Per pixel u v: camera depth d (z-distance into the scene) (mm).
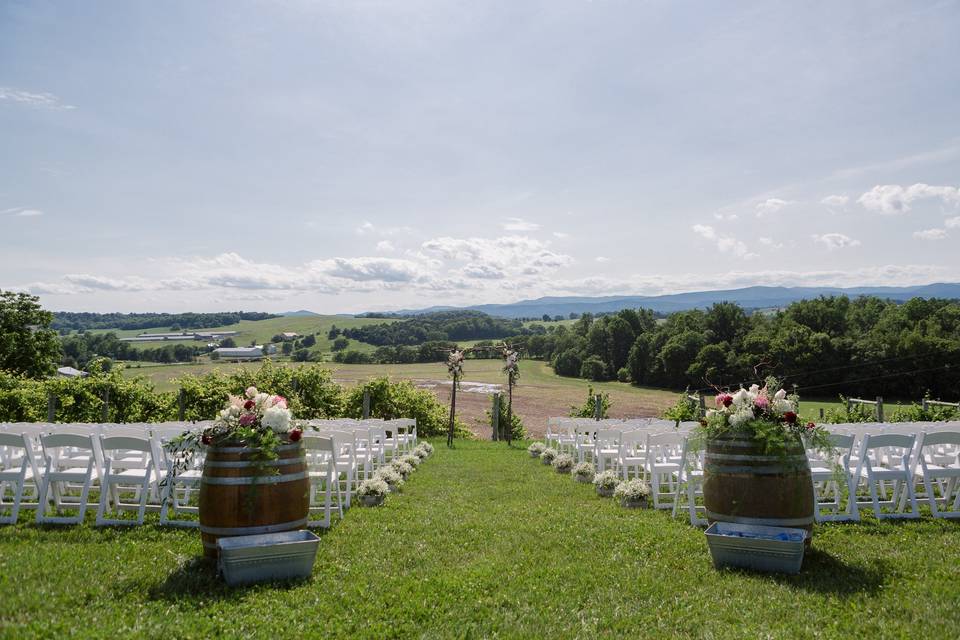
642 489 9172
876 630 4445
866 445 7801
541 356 79812
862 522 7738
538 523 7848
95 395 19594
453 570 5820
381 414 24812
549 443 17484
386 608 4867
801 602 4973
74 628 4203
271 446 5832
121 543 6609
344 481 11141
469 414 38875
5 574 5254
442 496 10062
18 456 9383
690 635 4434
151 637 4188
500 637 4355
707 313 60844
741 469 6367
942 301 53656
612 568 5922
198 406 21516
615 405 47000
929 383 47344
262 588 5215
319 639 4281
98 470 7992
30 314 30203
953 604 4863
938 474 7938
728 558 5914
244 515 5781
